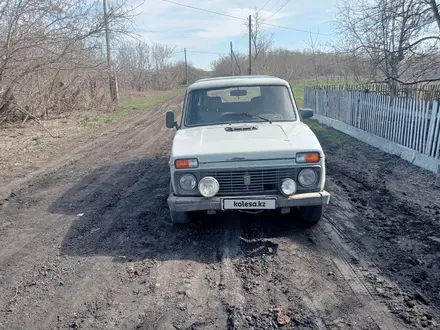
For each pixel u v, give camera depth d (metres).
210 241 4.20
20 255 4.11
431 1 9.25
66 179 7.34
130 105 25.16
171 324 2.83
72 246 4.27
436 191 5.69
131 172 7.70
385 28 10.65
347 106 11.80
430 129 7.16
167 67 64.25
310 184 3.97
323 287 3.23
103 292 3.31
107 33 12.80
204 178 3.89
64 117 17.23
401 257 3.70
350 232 4.31
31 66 12.31
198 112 5.06
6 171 8.05
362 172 6.93
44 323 2.91
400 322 2.75
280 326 2.76
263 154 3.91
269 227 4.48
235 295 3.16
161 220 4.89
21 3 10.48
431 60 9.97
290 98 5.11
